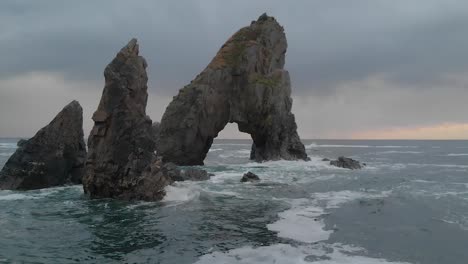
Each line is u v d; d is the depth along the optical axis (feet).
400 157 316.40
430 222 78.13
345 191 119.44
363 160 278.05
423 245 63.10
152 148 108.47
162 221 80.28
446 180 148.36
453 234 69.51
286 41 268.21
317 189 123.54
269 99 228.63
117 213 87.92
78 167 133.39
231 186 129.18
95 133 108.68
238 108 231.50
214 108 223.30
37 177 122.83
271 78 237.25
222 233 70.54
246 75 230.48
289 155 230.68
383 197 107.24
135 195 103.86
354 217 82.53
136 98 110.83
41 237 69.00
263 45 250.57
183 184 129.18
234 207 94.27
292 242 64.44
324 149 503.20
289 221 79.00
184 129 212.02
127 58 112.88
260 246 62.34
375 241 65.10
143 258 57.82
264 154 236.02
